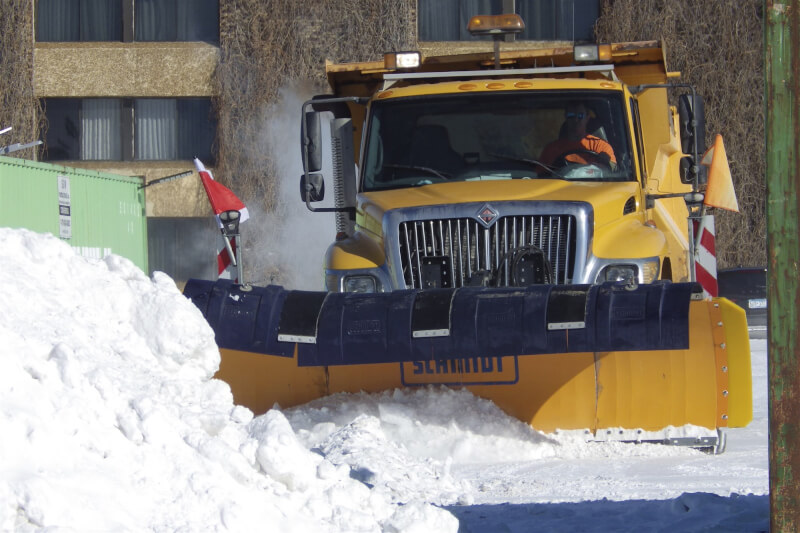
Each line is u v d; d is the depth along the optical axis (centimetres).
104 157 6888
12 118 6744
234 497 883
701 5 6638
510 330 1667
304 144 2288
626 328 1641
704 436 1719
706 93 6650
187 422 945
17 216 4844
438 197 2044
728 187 2197
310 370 1798
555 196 2000
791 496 858
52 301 1007
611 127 2192
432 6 6806
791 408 857
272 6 6694
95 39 6900
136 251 5906
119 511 825
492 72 2347
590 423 1742
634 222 2075
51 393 874
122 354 1018
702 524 1145
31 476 805
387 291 1998
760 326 4419
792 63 854
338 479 1023
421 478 1497
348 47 6706
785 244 857
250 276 6569
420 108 2241
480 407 1752
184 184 6800
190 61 6788
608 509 1284
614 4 6669
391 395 1780
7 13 6756
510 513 1280
